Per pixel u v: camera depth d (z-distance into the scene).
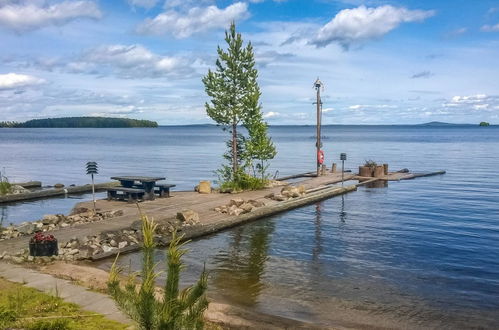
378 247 16.50
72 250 14.45
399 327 9.45
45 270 11.91
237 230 19.53
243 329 8.50
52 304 8.97
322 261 14.64
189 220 19.38
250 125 30.75
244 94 30.25
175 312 4.77
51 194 31.94
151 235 5.13
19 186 32.81
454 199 28.22
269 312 10.20
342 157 32.47
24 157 71.25
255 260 14.75
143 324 4.75
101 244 15.39
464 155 71.88
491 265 14.20
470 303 10.94
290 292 11.62
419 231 19.19
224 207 22.45
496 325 9.65
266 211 22.88
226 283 12.31
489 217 22.20
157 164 58.50
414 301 11.04
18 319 8.09
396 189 33.53
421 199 28.44
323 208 25.42
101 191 34.91
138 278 12.35
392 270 13.66
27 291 9.88
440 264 14.32
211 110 30.14
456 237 18.05
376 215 23.09
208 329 8.27
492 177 40.69
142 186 27.75
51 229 17.55
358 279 12.76
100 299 9.41
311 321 9.68
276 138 170.75
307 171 48.88
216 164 58.16
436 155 72.69
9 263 12.77
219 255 15.38
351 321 9.73
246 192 29.25
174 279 4.89
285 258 15.00
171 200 25.52
